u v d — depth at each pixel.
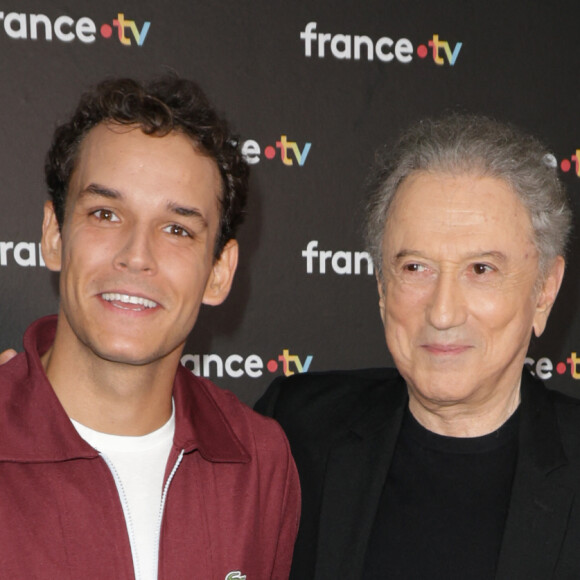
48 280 2.22
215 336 2.35
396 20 2.42
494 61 2.49
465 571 1.28
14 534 1.12
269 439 1.45
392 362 2.45
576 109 2.52
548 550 1.25
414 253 1.31
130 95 1.23
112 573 1.16
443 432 1.43
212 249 1.31
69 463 1.20
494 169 1.29
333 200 2.40
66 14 2.21
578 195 2.51
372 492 1.41
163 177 1.22
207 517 1.30
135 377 1.24
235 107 2.32
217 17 2.30
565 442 1.37
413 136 1.41
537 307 1.41
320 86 2.38
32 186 2.20
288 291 2.39
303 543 1.46
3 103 2.17
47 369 1.31
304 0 2.36
